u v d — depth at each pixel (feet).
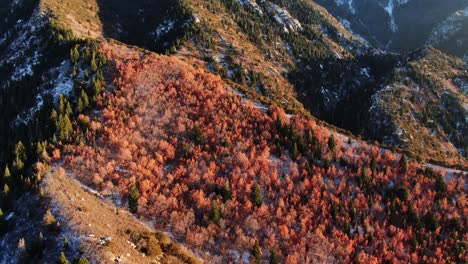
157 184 261.24
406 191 282.36
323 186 280.10
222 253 232.53
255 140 311.06
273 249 232.53
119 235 211.41
